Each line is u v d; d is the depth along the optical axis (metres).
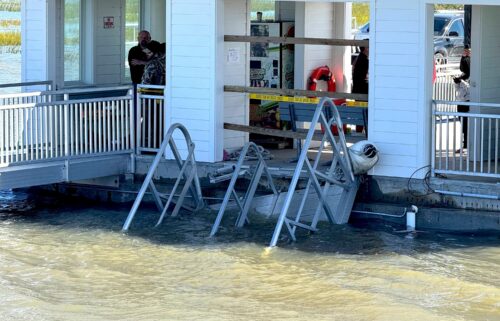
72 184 37.59
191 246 30.44
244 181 35.34
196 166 34.41
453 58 66.75
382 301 25.27
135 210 32.66
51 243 30.94
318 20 40.06
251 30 41.03
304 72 39.78
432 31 32.75
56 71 41.19
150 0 44.59
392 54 33.06
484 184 31.81
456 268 28.14
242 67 37.44
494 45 35.81
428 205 32.72
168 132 33.19
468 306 24.98
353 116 34.62
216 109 36.16
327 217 32.69
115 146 36.56
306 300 25.50
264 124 40.50
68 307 24.95
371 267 28.23
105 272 27.95
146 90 37.56
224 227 32.47
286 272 27.84
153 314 24.41
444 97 40.94
